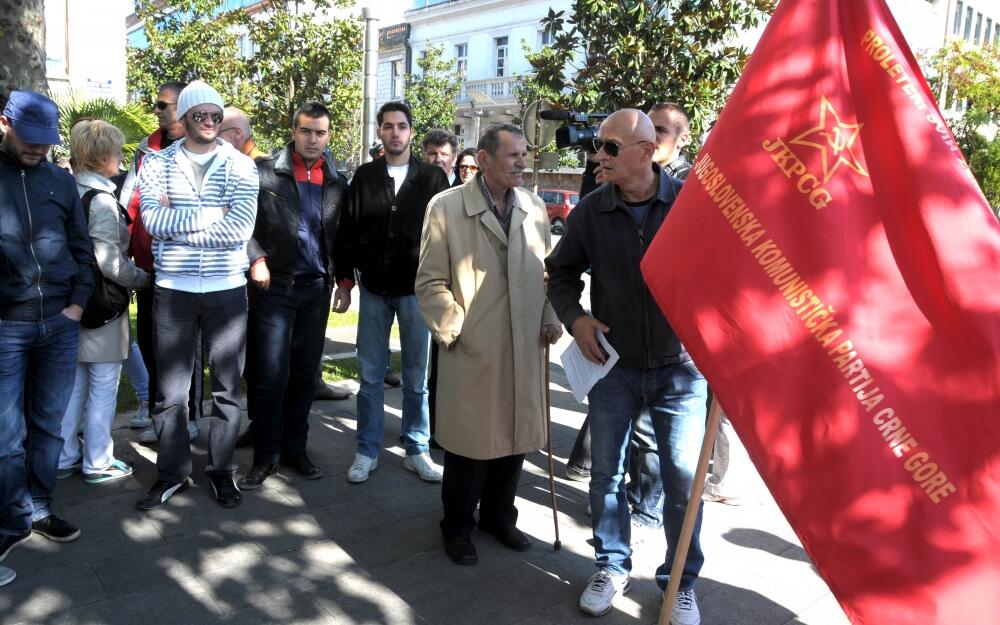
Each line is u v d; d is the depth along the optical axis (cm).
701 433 311
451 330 341
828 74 228
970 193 214
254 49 1825
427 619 311
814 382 221
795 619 324
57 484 419
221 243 382
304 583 333
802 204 226
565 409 616
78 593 316
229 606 312
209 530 376
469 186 352
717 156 241
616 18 685
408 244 433
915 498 210
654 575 356
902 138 217
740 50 694
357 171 445
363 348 448
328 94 1584
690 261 242
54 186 337
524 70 3209
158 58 1591
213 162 385
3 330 320
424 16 3597
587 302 1034
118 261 396
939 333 210
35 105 314
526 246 352
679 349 303
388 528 389
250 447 495
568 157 1931
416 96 2880
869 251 219
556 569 357
